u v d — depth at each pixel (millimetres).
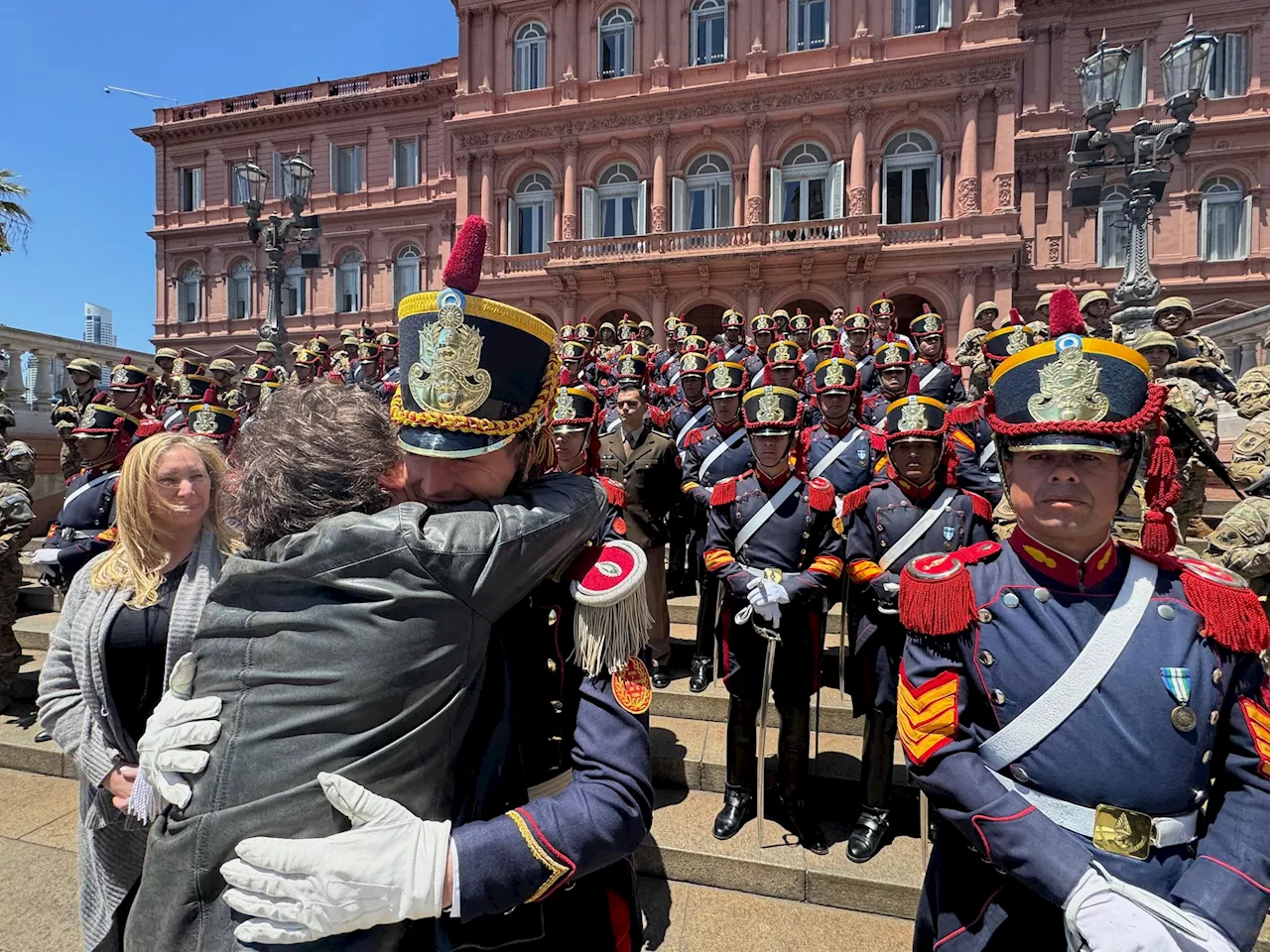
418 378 1046
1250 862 1053
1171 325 5344
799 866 2527
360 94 21531
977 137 15906
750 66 17125
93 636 1733
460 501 1063
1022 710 1203
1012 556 1319
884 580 2598
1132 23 16844
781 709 2814
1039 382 1196
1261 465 3650
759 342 9070
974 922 1294
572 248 18125
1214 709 1125
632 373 6730
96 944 1682
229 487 1083
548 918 1082
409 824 872
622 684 1057
